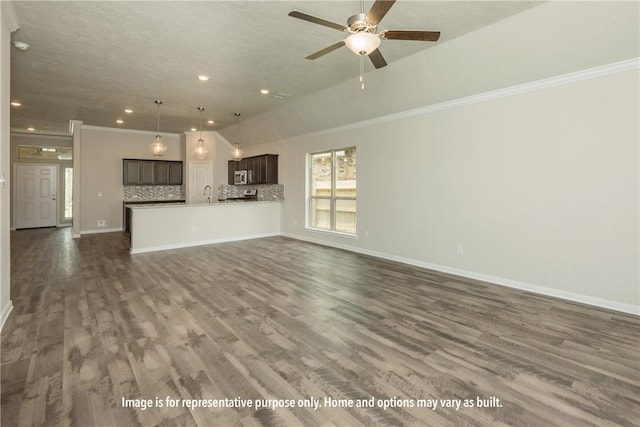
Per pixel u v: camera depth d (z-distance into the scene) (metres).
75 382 2.16
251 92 5.76
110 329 2.96
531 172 4.04
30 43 3.83
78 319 3.17
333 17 3.30
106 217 9.09
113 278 4.59
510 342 2.75
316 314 3.32
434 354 2.55
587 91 3.59
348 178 6.75
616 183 3.45
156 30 3.55
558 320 3.20
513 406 1.96
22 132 9.48
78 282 4.39
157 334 2.87
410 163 5.39
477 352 2.59
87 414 1.86
